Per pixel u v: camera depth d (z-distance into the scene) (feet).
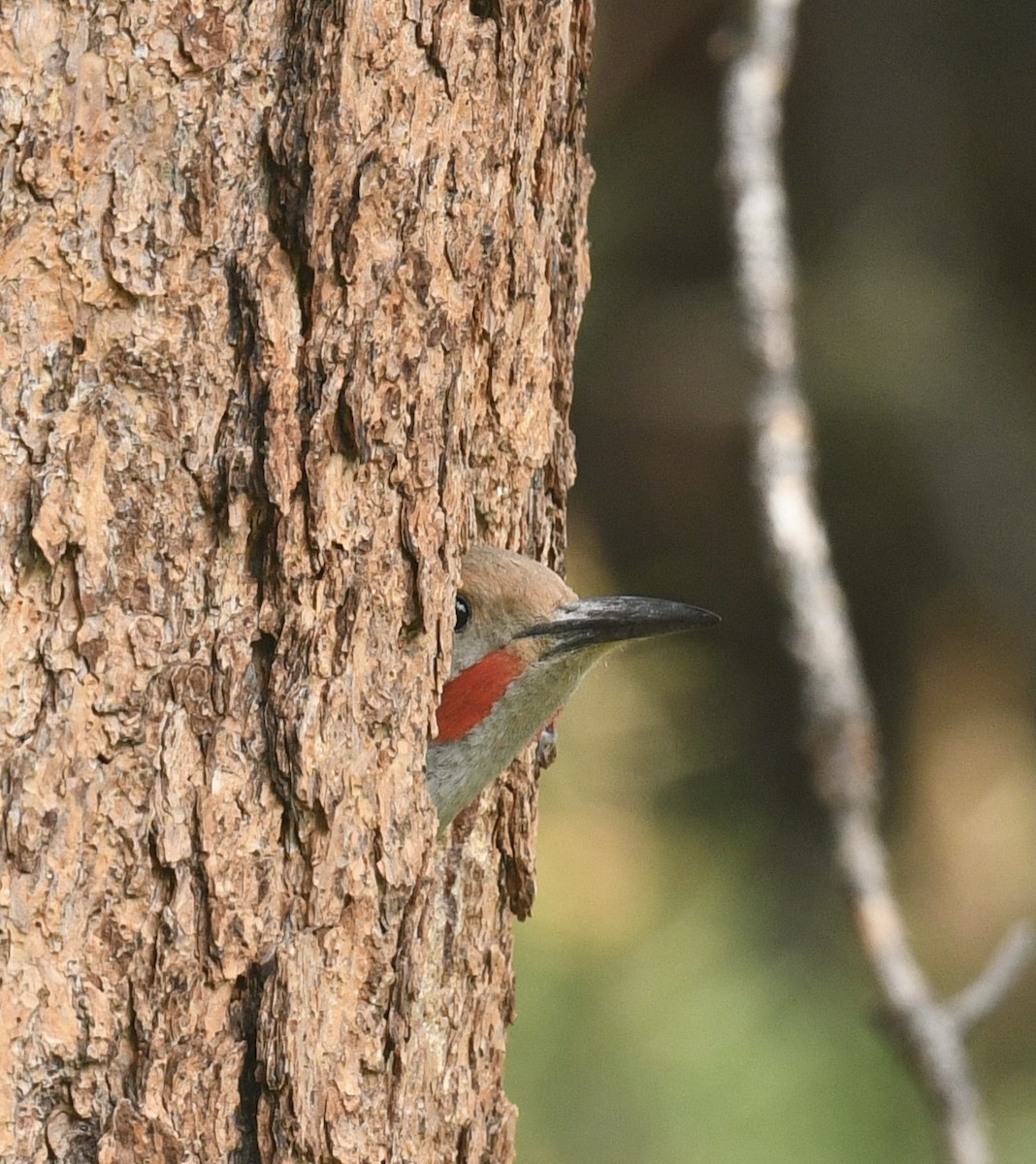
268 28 22.85
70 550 21.65
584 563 60.34
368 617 23.66
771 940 46.96
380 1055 23.65
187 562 22.31
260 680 22.79
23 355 21.56
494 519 27.63
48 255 21.67
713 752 51.24
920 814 59.36
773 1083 43.50
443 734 26.32
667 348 66.49
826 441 65.51
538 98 26.68
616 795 46.60
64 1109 21.62
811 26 69.56
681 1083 43.29
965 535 64.69
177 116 22.29
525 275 26.89
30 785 21.38
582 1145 42.73
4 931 21.22
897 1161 42.91
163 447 22.20
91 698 21.71
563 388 28.94
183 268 22.36
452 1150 27.76
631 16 66.08
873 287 66.95
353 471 23.45
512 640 26.43
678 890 46.98
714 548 64.69
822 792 38.34
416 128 24.07
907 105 69.15
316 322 23.13
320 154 22.98
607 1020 43.65
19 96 21.48
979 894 55.31
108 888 21.79
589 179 29.25
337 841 23.11
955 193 69.05
